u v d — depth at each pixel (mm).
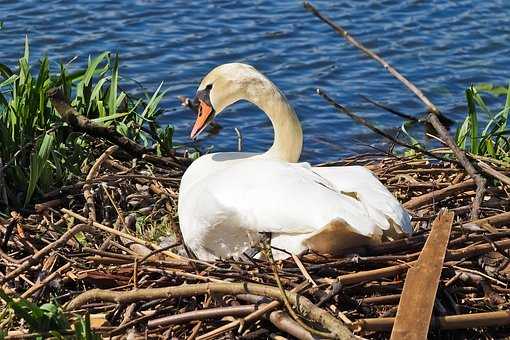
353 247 7281
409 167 9586
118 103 10305
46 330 6852
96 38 16234
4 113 9836
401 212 7289
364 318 7012
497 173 8797
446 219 7496
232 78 8570
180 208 8008
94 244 8250
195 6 17891
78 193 9094
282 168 7422
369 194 7254
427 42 16578
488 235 7629
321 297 6965
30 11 17266
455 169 9312
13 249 8195
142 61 15508
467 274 7297
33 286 7461
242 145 13102
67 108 9648
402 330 6652
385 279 7270
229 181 7395
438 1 18391
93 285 7668
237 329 6957
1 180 8930
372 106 14336
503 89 11125
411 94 14734
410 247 7344
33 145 9492
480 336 7180
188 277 7246
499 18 17578
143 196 9125
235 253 7602
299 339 6742
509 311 7047
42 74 9852
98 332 7035
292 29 17000
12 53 15430
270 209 7148
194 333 6906
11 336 6750
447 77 15305
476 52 16203
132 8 17641
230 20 17328
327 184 7336
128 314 7191
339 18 17531
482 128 13602
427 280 6938
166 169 9766
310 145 13219
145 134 10711
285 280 7074
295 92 14750
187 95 14359
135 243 7984
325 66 15625
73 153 9734
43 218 8633
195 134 8680
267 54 15992
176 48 16047
